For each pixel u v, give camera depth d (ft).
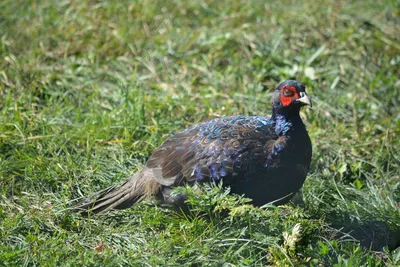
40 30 46.19
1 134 35.86
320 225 30.07
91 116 37.93
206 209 28.30
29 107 38.86
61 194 32.22
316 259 27.30
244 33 46.03
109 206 30.78
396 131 38.78
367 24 48.16
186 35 46.06
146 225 30.09
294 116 29.91
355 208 31.50
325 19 48.01
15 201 31.81
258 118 31.04
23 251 27.61
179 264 27.07
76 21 47.50
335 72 43.65
